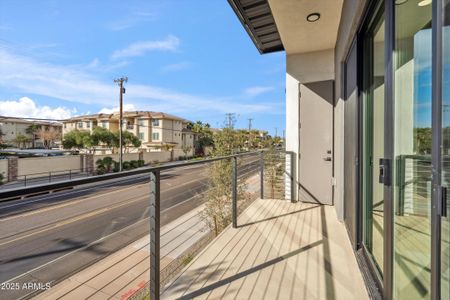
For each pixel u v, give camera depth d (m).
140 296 2.75
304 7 2.64
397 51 1.20
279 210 3.53
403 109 1.18
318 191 3.86
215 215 5.15
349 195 2.60
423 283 1.00
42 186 0.96
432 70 0.80
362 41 2.15
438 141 0.77
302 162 3.97
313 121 3.89
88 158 17.84
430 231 0.87
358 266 1.99
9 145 29.19
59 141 32.72
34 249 4.32
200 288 1.75
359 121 2.21
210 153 7.50
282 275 1.89
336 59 3.47
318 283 1.78
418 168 1.05
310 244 2.41
